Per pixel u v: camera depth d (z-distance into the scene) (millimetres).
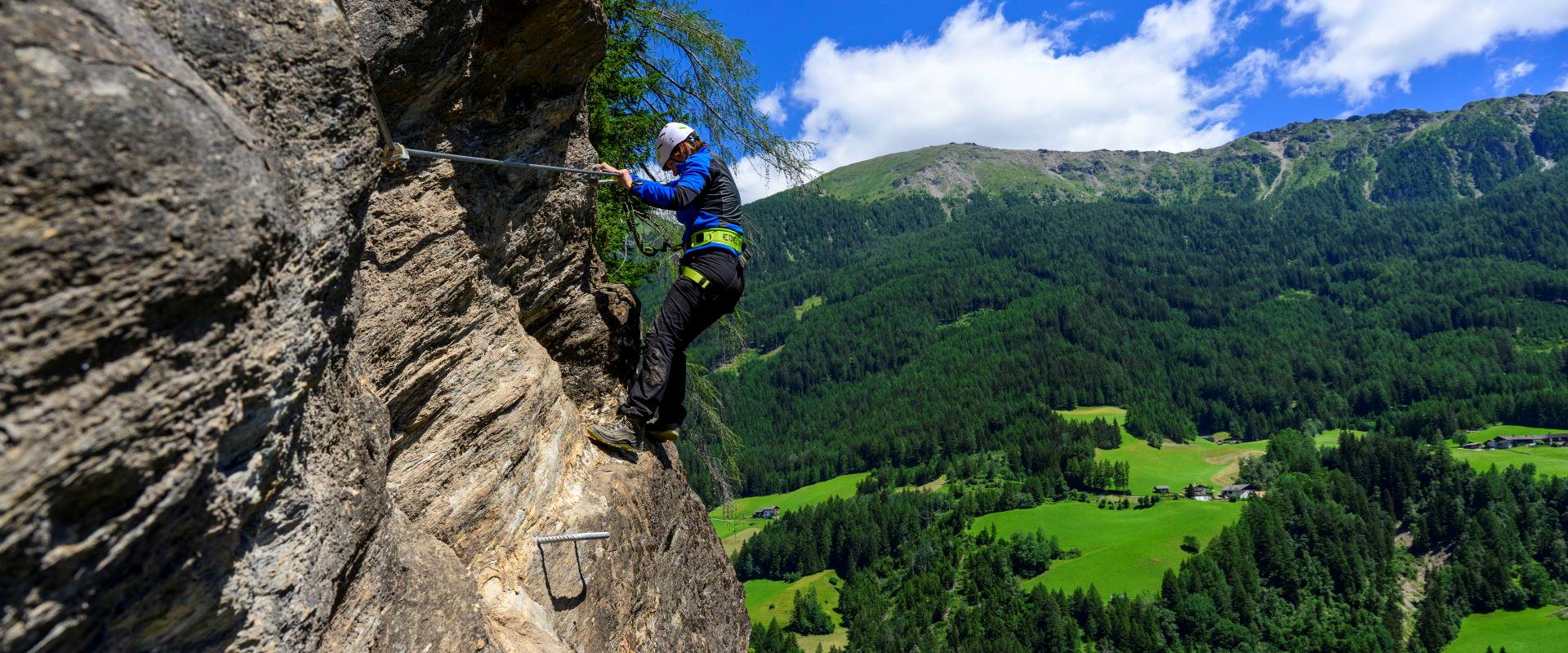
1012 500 140250
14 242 1319
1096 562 108688
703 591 6781
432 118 3998
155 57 1684
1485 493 121000
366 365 3539
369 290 3623
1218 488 146875
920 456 184750
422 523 3885
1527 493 123062
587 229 5711
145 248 1517
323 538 2430
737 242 5348
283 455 2150
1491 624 95000
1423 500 126750
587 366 5875
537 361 4945
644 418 5543
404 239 3814
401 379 3799
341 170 2436
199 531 1836
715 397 13578
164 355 1610
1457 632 93875
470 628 3443
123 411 1518
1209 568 99500
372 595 2855
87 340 1438
